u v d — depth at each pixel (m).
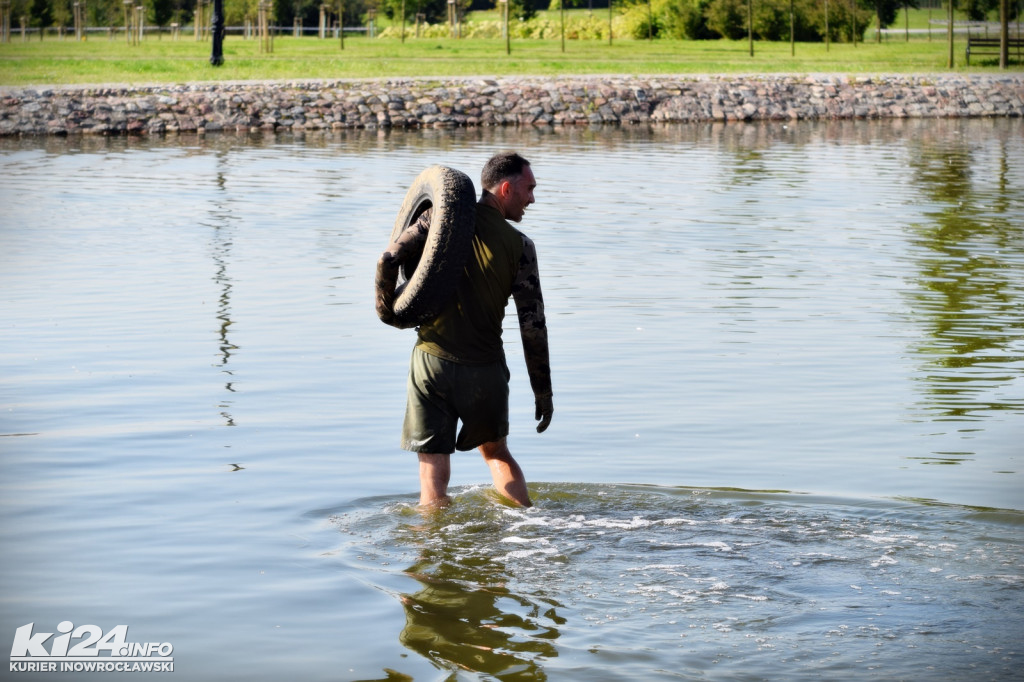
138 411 8.26
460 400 6.48
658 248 16.36
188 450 7.35
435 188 6.52
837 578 5.29
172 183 23.78
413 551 5.69
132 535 5.88
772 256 15.77
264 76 46.53
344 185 23.50
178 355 10.01
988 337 10.92
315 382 9.12
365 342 10.56
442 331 6.50
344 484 6.73
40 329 11.03
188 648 4.64
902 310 12.20
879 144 34.78
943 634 4.69
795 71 52.88
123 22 80.06
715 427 7.95
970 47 62.38
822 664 4.44
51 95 38.16
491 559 5.57
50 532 5.91
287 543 5.79
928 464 7.12
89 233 17.25
